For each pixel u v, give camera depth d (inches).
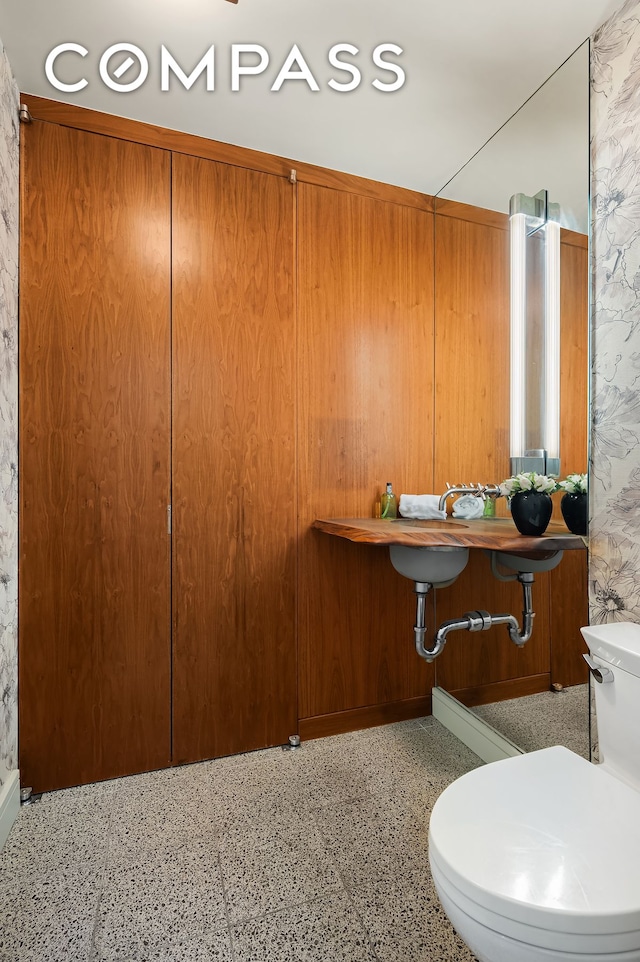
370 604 92.5
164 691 78.7
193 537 80.5
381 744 86.0
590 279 61.9
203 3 57.7
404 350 95.7
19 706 71.2
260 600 84.7
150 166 78.0
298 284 87.6
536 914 31.3
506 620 77.2
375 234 93.2
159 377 78.6
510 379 77.7
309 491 88.4
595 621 61.1
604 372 60.0
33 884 55.3
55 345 73.2
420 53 64.2
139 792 72.4
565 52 63.9
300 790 72.7
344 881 55.7
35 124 72.3
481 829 38.1
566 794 42.3
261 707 84.7
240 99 72.6
